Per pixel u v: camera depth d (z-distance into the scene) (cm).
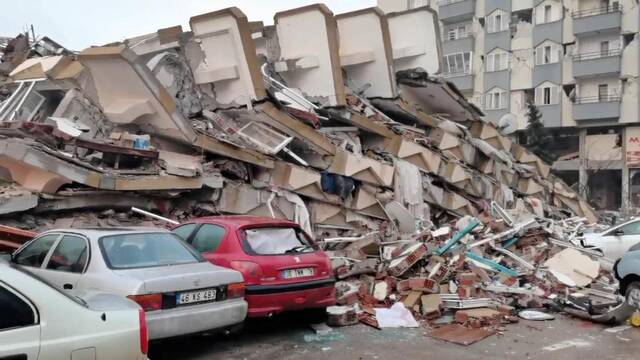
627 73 3675
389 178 1591
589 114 3759
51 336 364
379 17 1775
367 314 836
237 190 1273
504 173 2122
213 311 611
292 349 683
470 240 1186
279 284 706
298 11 1641
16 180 1041
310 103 1571
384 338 735
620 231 1383
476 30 4278
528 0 4062
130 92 1248
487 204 1897
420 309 859
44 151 1029
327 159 1469
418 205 1616
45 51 1700
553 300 937
